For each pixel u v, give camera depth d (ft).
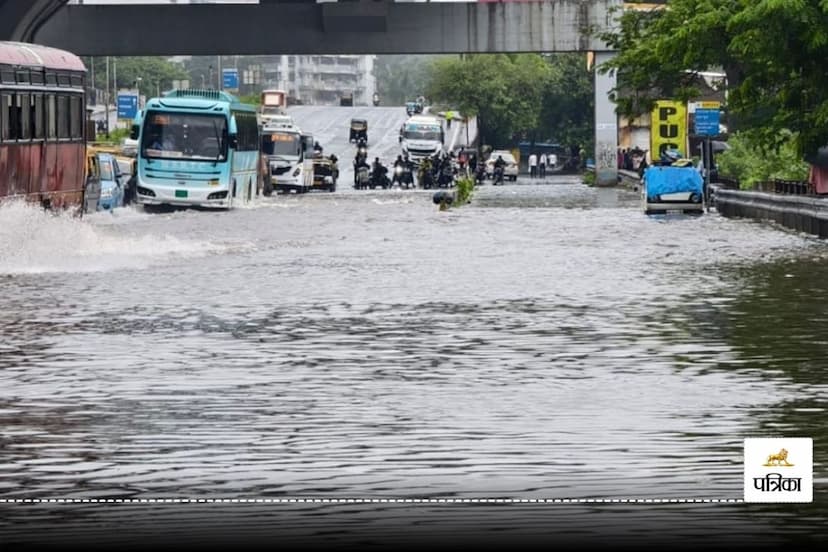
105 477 80.23
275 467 82.43
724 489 76.74
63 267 210.79
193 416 97.25
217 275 199.21
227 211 415.64
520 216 375.45
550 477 79.66
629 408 99.55
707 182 439.63
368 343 132.16
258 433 91.61
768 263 220.02
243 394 105.60
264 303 164.55
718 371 115.75
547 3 617.21
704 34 366.43
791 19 299.99
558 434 90.94
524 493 76.28
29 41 551.59
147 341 133.39
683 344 131.23
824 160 337.52
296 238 282.36
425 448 87.20
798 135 319.88
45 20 547.08
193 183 414.62
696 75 456.04
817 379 111.65
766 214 347.97
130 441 89.45
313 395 105.09
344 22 602.85
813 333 138.41
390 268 210.59
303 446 87.86
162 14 604.49
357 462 83.56
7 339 134.82
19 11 522.88
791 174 436.76
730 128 476.95
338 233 299.58
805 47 305.73
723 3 367.45
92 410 99.40
